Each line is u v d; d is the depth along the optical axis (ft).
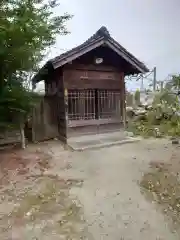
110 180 12.19
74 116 21.65
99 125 22.80
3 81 15.85
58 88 22.34
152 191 10.73
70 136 21.25
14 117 18.13
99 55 21.83
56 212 8.79
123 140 21.59
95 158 16.37
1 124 16.70
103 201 9.76
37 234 7.36
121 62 23.26
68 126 21.15
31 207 9.12
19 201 9.64
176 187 11.00
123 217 8.48
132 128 28.37
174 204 9.43
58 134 23.58
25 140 21.45
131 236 7.32
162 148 18.75
